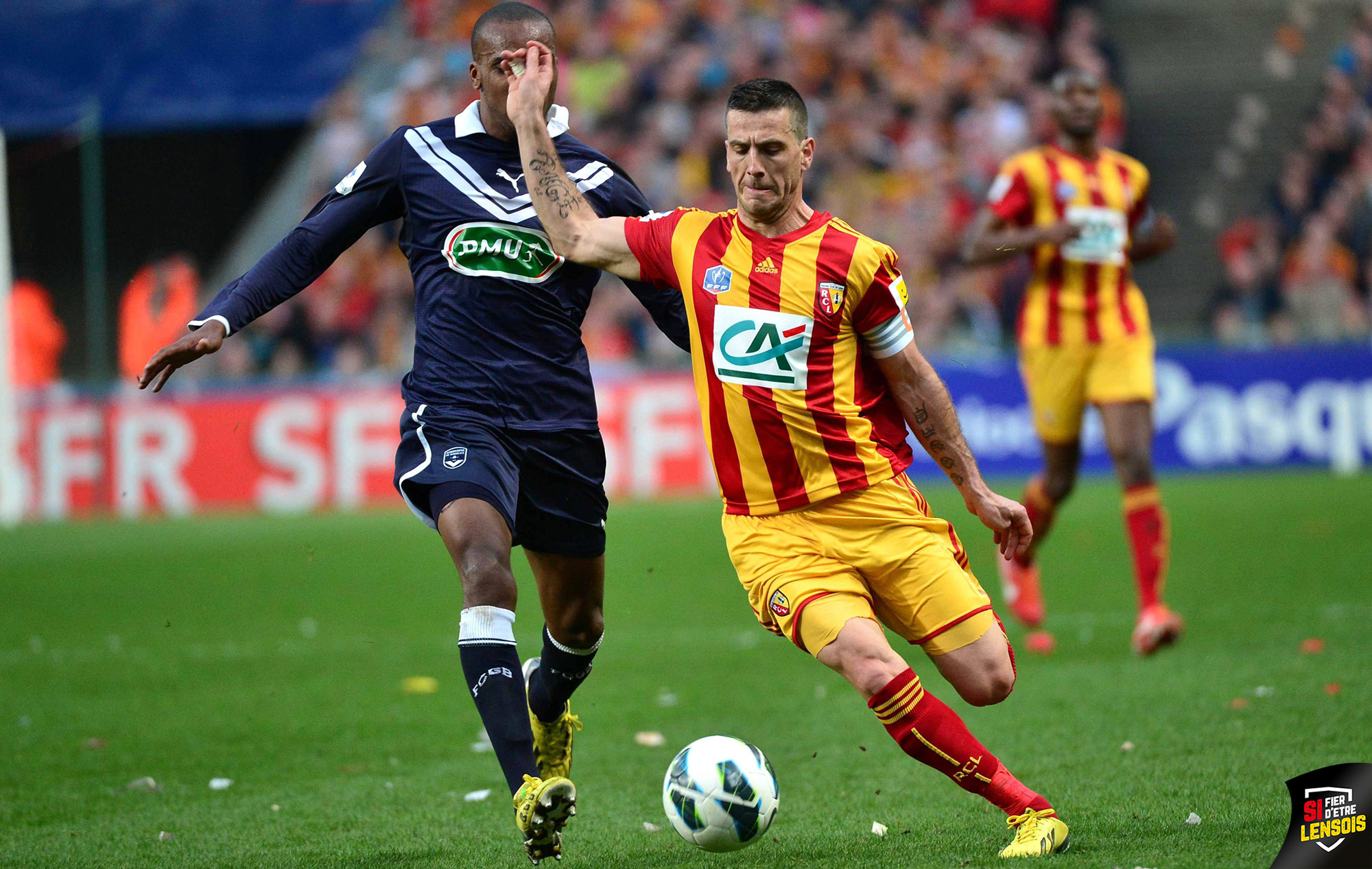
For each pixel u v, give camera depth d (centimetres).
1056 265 2691
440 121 1549
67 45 5791
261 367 6269
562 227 1439
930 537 1404
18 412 5616
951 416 1411
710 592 3525
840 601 1375
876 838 1483
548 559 1570
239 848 1542
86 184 7319
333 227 1533
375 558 4250
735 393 1389
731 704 2281
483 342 1509
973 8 7469
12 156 7381
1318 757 1720
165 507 5594
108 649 2947
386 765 1939
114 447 5588
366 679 2578
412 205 1533
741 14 7369
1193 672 2295
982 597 1391
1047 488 2784
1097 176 2686
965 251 2756
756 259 1376
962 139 6975
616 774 1859
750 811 1350
